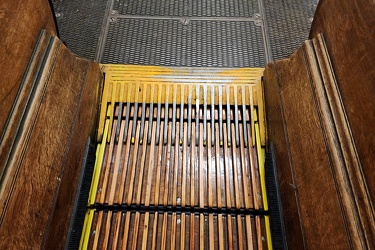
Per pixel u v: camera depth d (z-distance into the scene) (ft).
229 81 6.31
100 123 5.84
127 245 4.81
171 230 4.94
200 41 7.22
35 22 4.58
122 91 6.17
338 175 3.76
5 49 3.81
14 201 3.58
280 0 8.14
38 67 4.51
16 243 3.50
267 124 5.76
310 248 3.88
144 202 5.15
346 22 4.45
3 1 3.78
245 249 4.78
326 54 4.79
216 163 5.55
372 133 3.51
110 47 7.06
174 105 6.07
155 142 5.74
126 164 5.50
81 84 5.36
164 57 6.90
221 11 7.88
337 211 3.62
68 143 4.69
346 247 3.36
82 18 7.61
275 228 4.79
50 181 4.19
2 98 3.73
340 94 4.31
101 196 5.16
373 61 3.70
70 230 4.63
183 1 8.08
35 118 4.15
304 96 4.81
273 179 5.18
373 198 3.40
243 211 5.08
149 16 7.72
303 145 4.52
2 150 3.64
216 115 6.01
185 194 5.25
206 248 4.82
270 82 5.84
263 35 7.38
